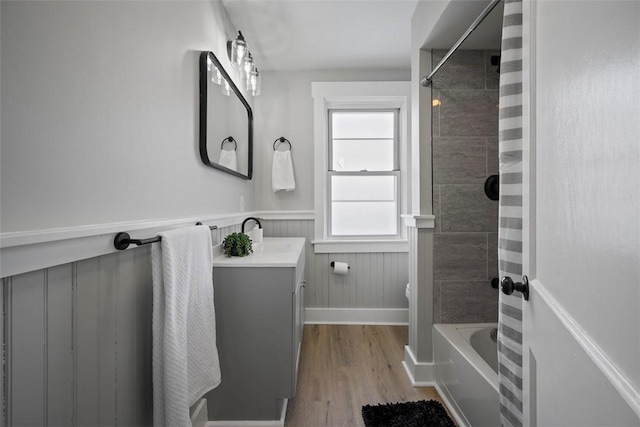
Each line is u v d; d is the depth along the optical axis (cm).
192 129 139
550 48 62
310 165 279
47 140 66
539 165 69
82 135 75
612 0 42
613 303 42
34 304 64
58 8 68
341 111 288
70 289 73
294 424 149
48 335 68
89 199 78
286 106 277
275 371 143
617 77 41
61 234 67
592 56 47
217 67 164
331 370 197
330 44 234
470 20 159
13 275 59
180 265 101
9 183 58
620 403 39
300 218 277
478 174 189
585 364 48
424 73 187
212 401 144
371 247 277
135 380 100
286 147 277
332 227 291
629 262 39
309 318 278
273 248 207
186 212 133
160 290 96
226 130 184
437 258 189
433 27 165
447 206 189
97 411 83
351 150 289
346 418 153
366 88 273
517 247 96
